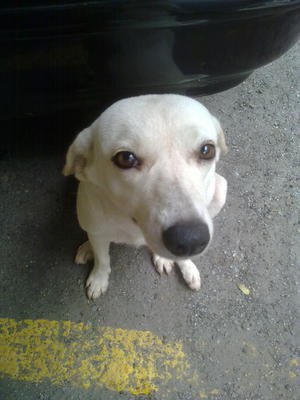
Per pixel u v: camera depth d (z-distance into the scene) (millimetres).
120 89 419
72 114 476
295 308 461
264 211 523
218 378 416
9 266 473
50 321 442
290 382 417
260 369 423
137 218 295
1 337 431
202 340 437
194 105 302
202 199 277
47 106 427
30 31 310
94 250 415
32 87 383
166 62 376
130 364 421
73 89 403
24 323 440
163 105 287
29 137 539
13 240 490
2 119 444
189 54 368
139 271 478
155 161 280
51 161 545
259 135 583
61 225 504
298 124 598
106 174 302
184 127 278
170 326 444
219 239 500
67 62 356
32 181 532
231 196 530
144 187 279
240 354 430
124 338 435
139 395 404
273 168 557
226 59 388
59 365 417
